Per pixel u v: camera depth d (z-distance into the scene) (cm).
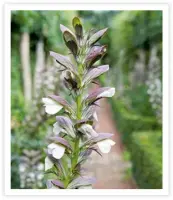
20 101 722
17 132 578
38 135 594
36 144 544
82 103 204
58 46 888
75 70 203
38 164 487
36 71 794
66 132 202
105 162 812
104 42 1817
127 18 1311
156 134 768
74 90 203
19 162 495
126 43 1425
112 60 1858
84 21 1371
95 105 204
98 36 204
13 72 770
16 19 761
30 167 484
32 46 859
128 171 766
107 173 744
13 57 784
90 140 204
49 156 207
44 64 880
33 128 620
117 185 706
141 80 1371
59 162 208
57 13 843
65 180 206
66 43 204
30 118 649
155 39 1102
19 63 800
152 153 608
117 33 1494
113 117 1462
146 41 1148
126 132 1018
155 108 990
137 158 721
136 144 748
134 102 1236
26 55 805
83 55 204
